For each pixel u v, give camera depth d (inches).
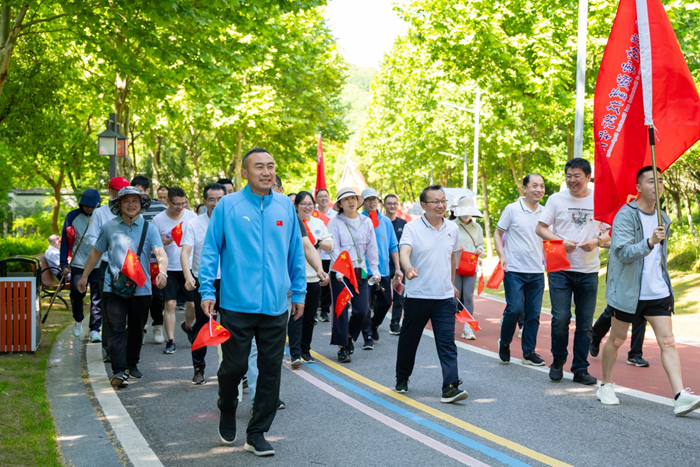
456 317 265.7
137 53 547.5
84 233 354.3
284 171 1339.8
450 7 702.5
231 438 201.8
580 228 282.0
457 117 1248.8
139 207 277.9
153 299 374.0
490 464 186.5
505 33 711.7
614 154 265.3
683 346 374.6
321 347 380.5
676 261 759.1
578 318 281.9
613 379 289.3
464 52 718.5
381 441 207.2
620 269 237.8
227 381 194.2
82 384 272.5
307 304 327.3
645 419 227.8
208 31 485.4
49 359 319.6
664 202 906.1
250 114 1000.2
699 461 187.0
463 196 407.5
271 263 193.6
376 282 349.7
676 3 645.3
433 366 320.8
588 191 283.6
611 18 655.1
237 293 191.3
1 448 186.2
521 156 1282.0
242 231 192.4
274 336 194.4
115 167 599.8
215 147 1403.8
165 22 424.5
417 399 258.4
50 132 698.2
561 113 714.2
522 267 314.8
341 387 279.7
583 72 546.6
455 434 213.5
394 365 325.7
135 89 703.1
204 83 581.3
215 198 290.4
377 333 399.5
